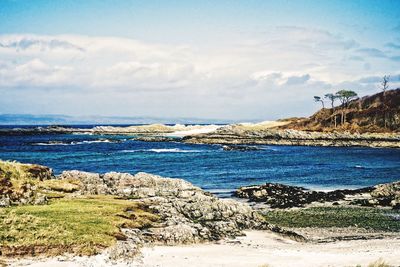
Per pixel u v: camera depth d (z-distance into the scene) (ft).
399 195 156.56
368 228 115.03
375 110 547.49
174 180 152.76
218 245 89.30
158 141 531.09
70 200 111.45
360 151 392.27
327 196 160.86
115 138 607.37
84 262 70.08
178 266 71.36
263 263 74.69
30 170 129.29
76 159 309.01
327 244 95.25
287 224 119.75
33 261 69.31
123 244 78.64
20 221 82.23
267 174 232.32
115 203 111.14
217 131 574.97
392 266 71.46
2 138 596.70
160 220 102.99
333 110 604.49
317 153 368.89
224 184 198.49
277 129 570.05
